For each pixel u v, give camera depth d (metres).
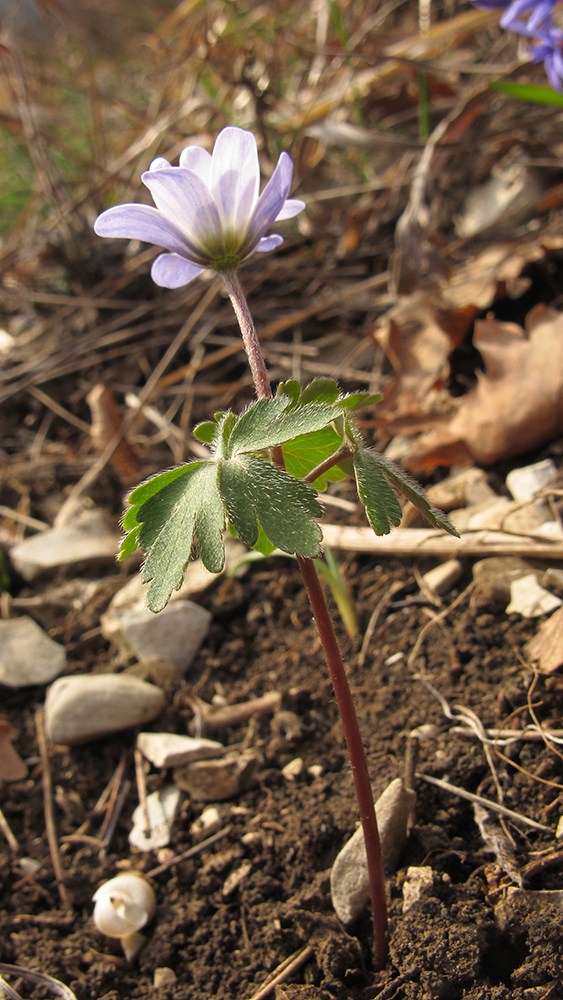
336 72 0.33
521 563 0.18
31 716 0.20
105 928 0.14
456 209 0.29
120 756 0.18
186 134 0.35
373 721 0.17
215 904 0.15
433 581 0.19
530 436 0.20
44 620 0.22
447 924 0.13
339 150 0.33
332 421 0.10
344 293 0.27
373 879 0.12
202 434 0.11
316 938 0.14
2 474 0.26
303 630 0.19
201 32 0.33
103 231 0.11
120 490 0.25
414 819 0.15
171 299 0.30
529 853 0.14
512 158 0.28
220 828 0.16
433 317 0.23
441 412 0.22
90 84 0.36
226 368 0.27
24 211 0.35
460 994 0.12
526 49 0.27
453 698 0.17
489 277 0.24
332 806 0.15
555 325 0.21
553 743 0.15
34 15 0.44
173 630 0.20
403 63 0.28
